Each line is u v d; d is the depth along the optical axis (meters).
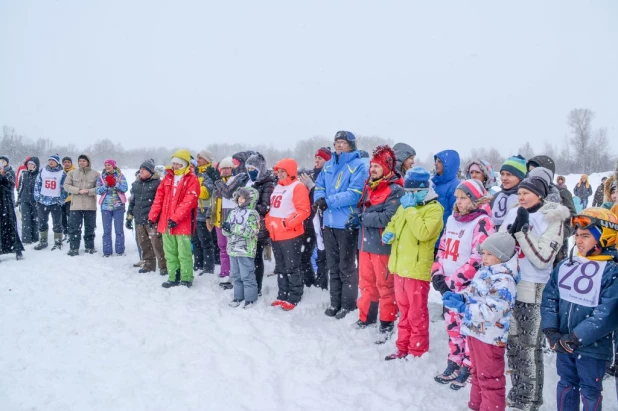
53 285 6.36
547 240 3.24
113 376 3.85
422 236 4.02
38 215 9.15
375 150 4.77
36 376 3.81
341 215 5.20
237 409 3.40
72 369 3.95
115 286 6.36
